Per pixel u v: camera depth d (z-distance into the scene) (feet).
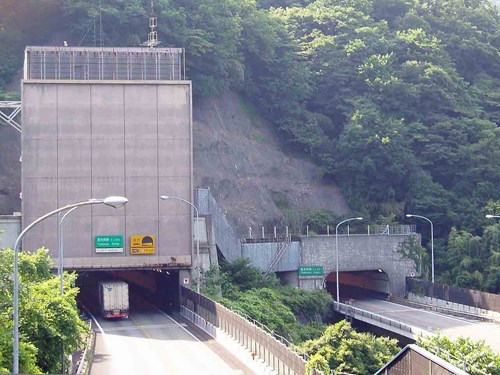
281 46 422.82
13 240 268.00
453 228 369.71
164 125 275.18
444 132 411.95
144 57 281.13
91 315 261.24
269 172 391.45
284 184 392.68
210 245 297.12
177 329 233.55
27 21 374.63
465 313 297.74
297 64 418.31
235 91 410.31
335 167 402.93
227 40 389.39
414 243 353.10
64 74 276.41
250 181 379.76
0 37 368.07
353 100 414.41
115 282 255.70
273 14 450.71
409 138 406.21
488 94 450.30
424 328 263.29
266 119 418.31
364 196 398.83
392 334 273.75
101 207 271.28
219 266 305.53
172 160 275.59
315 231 379.35
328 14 447.83
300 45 433.07
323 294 315.37
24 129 268.00
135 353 195.42
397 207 395.75
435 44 442.50
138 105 274.36
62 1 371.76
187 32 373.81
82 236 269.64
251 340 184.24
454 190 402.93
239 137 392.88
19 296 141.69
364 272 371.35
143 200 273.54
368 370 185.26
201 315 237.86
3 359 120.98
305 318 305.94
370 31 440.04
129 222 272.51
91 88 272.31
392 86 414.00
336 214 392.27
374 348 191.42
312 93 425.28
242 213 366.22
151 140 274.57
